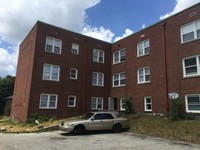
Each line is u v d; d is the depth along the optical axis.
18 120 21.83
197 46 16.55
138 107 21.31
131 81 22.86
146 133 13.95
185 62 17.38
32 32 22.53
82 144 10.47
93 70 25.12
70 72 23.08
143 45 22.03
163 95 18.64
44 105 20.55
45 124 17.36
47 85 21.00
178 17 18.56
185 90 16.84
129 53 23.89
